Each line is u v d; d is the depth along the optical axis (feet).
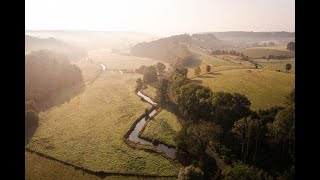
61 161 173.78
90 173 161.68
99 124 237.25
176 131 215.51
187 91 230.48
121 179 155.22
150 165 168.45
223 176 135.33
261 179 126.41
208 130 170.60
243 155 160.97
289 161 150.71
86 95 322.55
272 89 276.82
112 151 187.42
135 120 244.42
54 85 315.58
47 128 228.02
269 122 176.86
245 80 311.88
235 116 193.47
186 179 137.90
